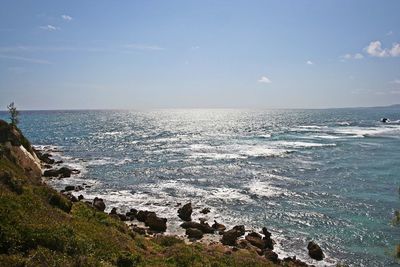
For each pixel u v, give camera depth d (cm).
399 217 2325
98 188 5234
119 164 7075
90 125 18612
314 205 4372
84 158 7844
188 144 10031
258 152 8194
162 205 4428
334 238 3447
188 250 2450
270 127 15862
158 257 2277
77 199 4459
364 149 8450
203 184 5406
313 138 10844
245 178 5722
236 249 2981
